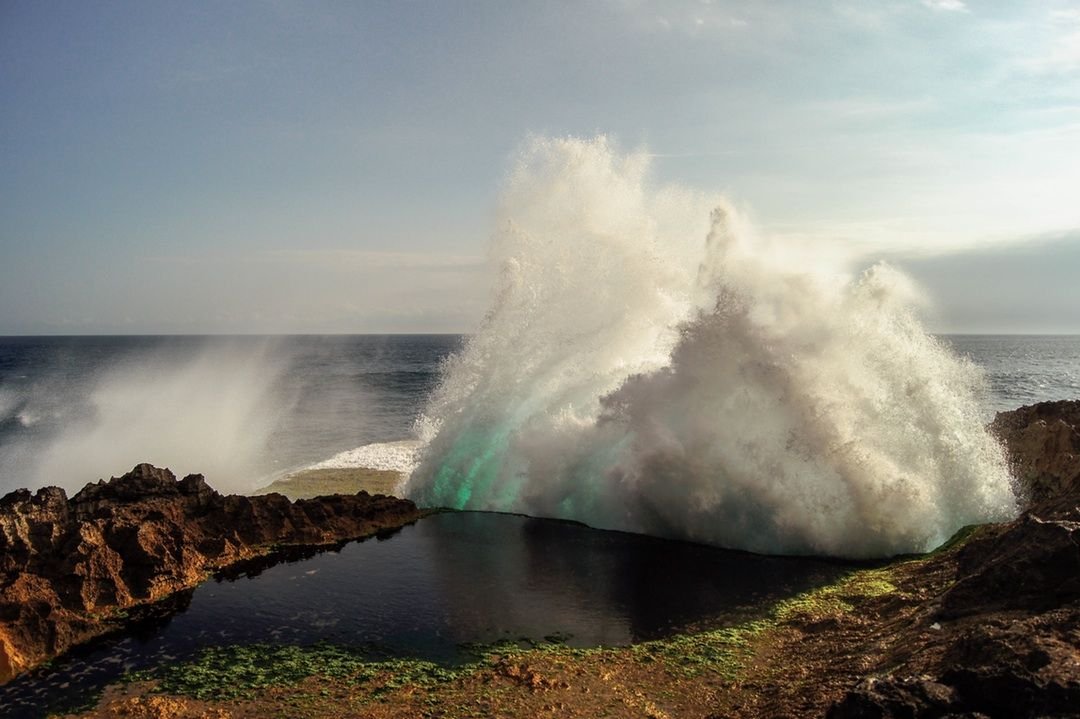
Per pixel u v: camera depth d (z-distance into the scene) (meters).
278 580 11.72
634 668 8.66
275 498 14.38
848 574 12.14
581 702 7.85
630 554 13.40
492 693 8.03
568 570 12.38
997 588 7.93
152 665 8.80
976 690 5.42
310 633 9.67
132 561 11.29
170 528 12.34
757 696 7.84
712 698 7.94
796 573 12.25
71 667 8.77
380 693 8.06
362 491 16.30
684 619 10.17
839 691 7.20
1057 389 61.78
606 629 9.83
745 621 10.09
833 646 8.80
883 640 8.33
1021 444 16.52
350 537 14.29
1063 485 13.87
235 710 7.72
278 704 7.84
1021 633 6.14
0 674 8.48
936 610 8.20
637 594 11.19
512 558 13.05
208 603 10.72
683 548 13.87
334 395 53.62
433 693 8.05
